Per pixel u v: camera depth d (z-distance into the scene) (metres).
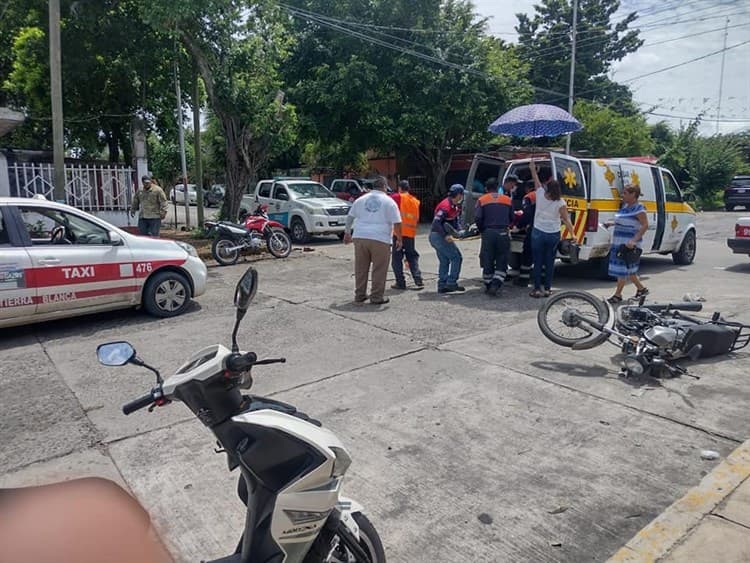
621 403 4.89
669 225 11.19
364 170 29.92
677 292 8.91
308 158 33.47
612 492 3.61
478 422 4.61
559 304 6.30
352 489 3.71
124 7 16.23
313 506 2.38
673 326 5.62
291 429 2.37
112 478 3.89
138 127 15.48
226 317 7.98
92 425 4.69
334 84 21.14
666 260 12.70
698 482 3.67
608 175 9.78
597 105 33.50
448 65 21.09
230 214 17.14
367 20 22.05
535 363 5.89
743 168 35.41
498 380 5.45
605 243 9.70
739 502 3.38
